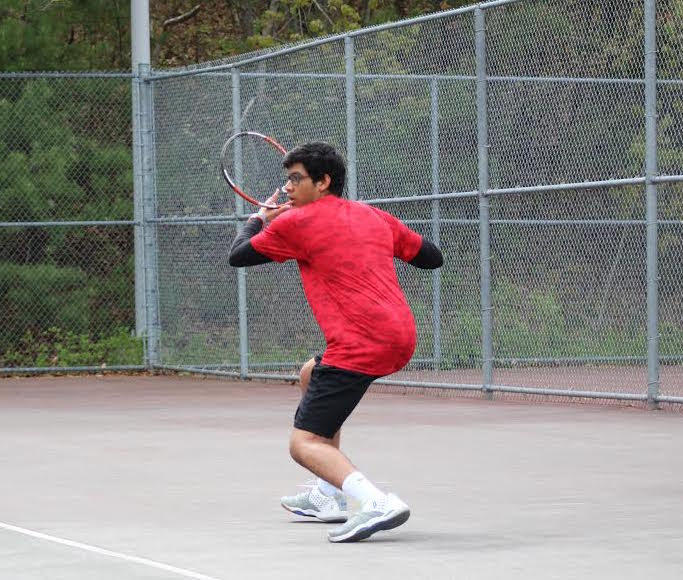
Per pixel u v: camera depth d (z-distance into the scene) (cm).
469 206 2511
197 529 1193
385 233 1191
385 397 2472
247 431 1966
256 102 2811
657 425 1972
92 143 3203
